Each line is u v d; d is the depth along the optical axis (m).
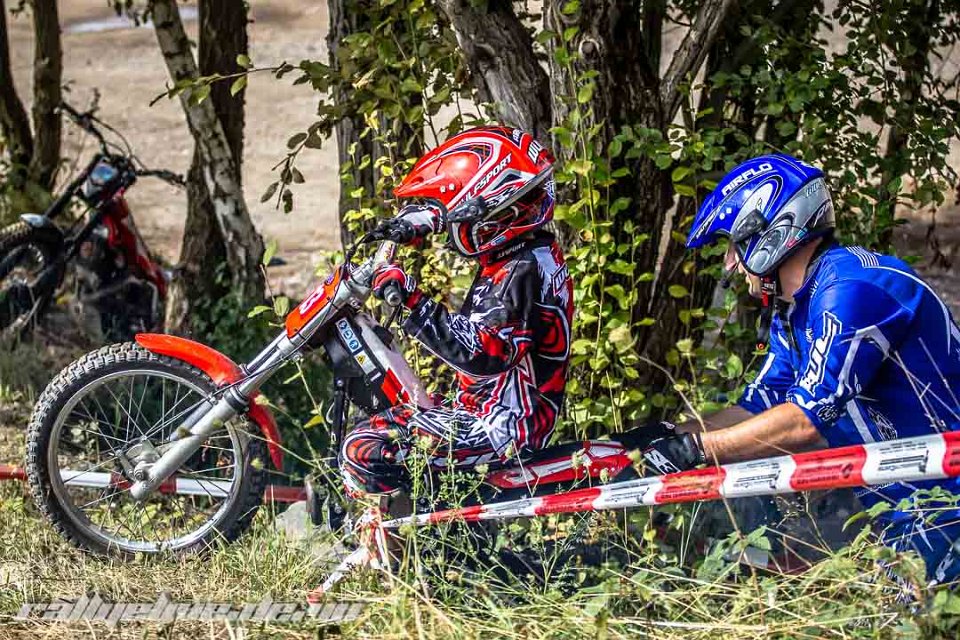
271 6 53.31
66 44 49.47
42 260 19.62
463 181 9.26
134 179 20.34
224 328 19.69
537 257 9.36
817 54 12.40
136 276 20.67
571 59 11.18
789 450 8.58
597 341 11.23
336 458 10.18
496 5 11.89
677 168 11.54
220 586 9.95
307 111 42.25
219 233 20.72
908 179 23.84
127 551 10.73
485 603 8.58
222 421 10.39
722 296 13.60
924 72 13.66
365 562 9.40
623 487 8.52
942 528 8.35
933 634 7.35
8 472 11.78
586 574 9.12
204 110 18.70
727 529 10.03
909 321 8.20
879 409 8.51
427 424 9.53
